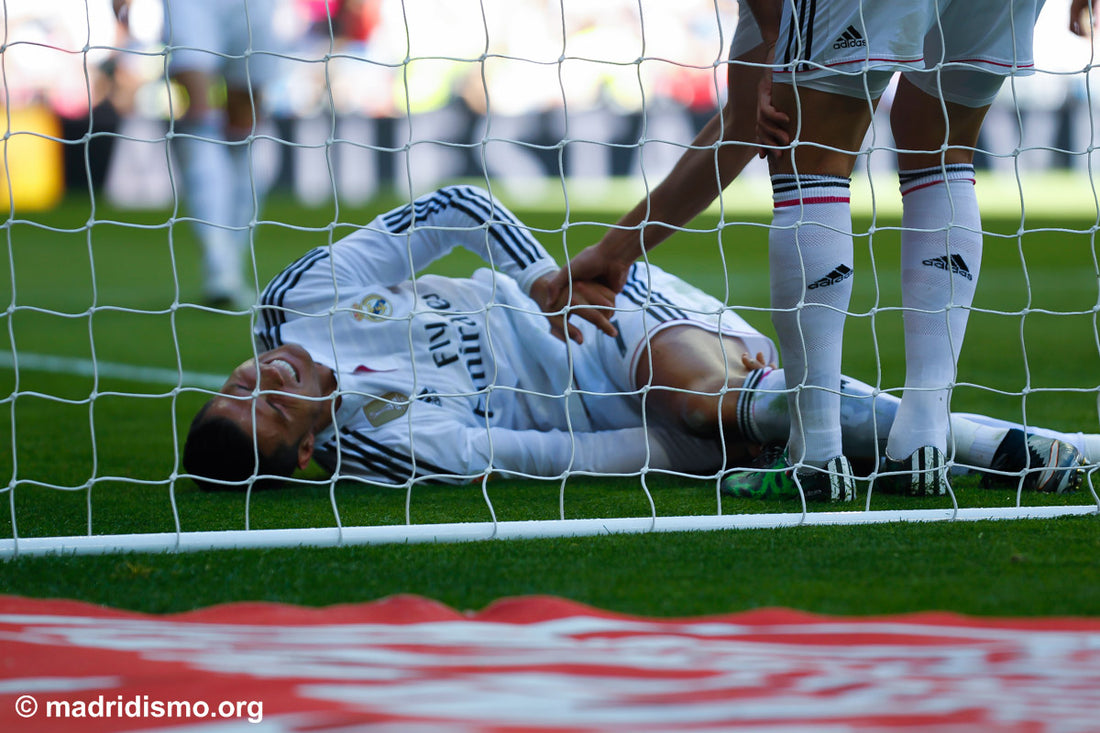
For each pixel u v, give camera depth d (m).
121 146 44.53
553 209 36.53
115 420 9.30
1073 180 56.12
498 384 6.83
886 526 4.96
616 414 6.89
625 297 6.95
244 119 18.36
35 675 2.80
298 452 6.32
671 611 3.61
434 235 7.07
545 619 3.39
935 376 5.71
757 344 6.79
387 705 2.55
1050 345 13.45
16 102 44.31
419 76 49.97
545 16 49.94
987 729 2.35
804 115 5.29
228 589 3.99
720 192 5.51
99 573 4.23
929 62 5.65
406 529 4.82
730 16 48.84
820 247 5.35
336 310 5.29
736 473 6.04
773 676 2.77
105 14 17.77
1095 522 5.01
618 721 2.42
